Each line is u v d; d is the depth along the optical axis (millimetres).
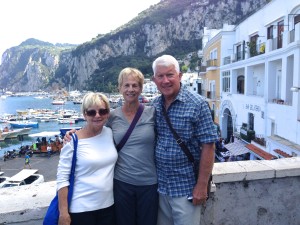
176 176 2871
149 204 2979
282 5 17297
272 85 18406
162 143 2879
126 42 199250
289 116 15195
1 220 3023
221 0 167875
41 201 3211
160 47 180625
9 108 126500
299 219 4031
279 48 16969
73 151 2748
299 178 3973
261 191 3875
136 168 2904
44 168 25656
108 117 2959
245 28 24172
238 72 25469
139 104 3035
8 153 30219
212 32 34000
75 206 2729
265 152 17453
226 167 3928
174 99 2816
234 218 3832
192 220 2906
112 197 2924
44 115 77125
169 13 191625
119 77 3006
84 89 193000
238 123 24156
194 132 2814
